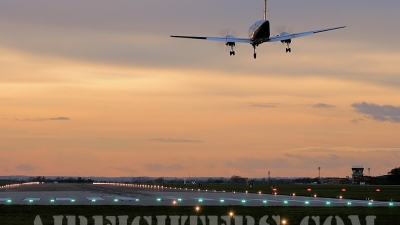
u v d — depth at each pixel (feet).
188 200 338.75
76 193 455.22
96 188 635.66
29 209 256.32
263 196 414.41
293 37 323.78
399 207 284.82
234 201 332.39
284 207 276.62
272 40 323.98
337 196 419.54
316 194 465.47
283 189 652.07
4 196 392.06
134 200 335.26
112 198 361.10
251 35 326.65
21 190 546.67
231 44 326.03
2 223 201.46
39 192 481.46
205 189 608.19
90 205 280.10
